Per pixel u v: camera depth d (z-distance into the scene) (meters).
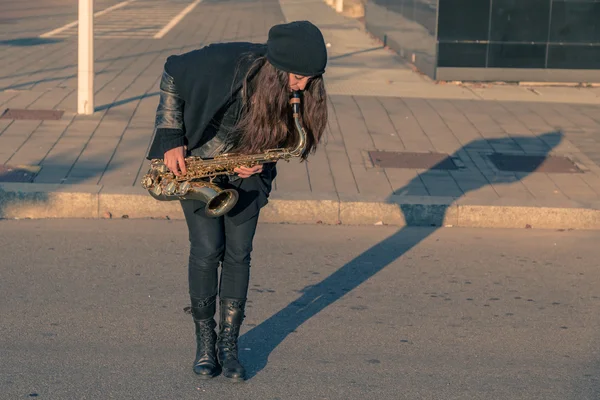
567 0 14.72
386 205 7.65
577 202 7.89
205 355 4.49
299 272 6.29
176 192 4.10
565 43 14.87
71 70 13.88
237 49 3.99
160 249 6.65
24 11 25.95
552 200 7.93
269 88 3.87
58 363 4.61
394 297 5.86
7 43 17.41
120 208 7.48
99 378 4.45
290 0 34.84
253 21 25.41
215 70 3.95
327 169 8.62
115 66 14.73
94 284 5.84
